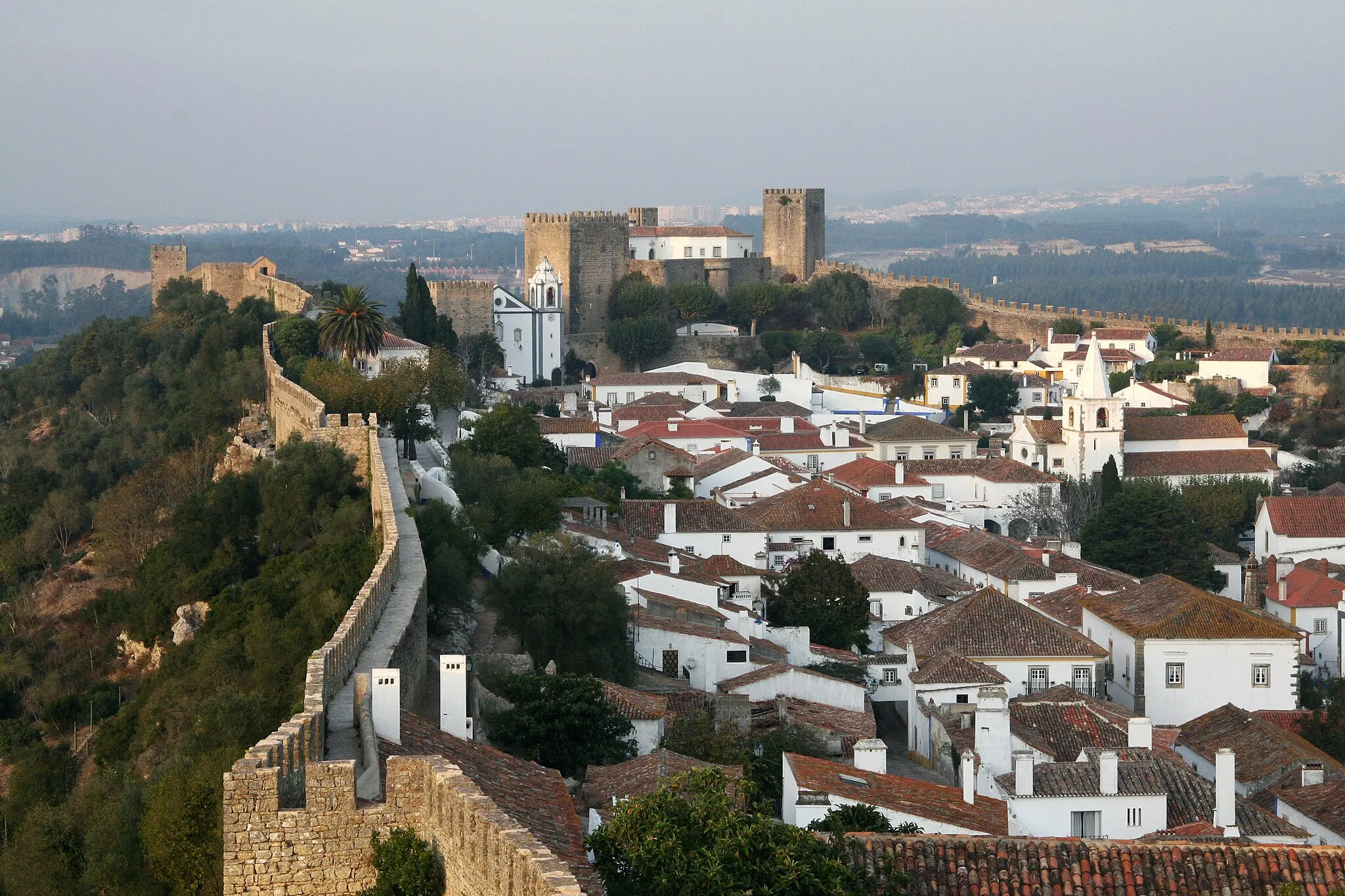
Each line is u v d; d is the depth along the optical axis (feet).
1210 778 313.12
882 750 264.31
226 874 149.79
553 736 249.34
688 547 508.94
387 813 150.82
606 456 645.10
